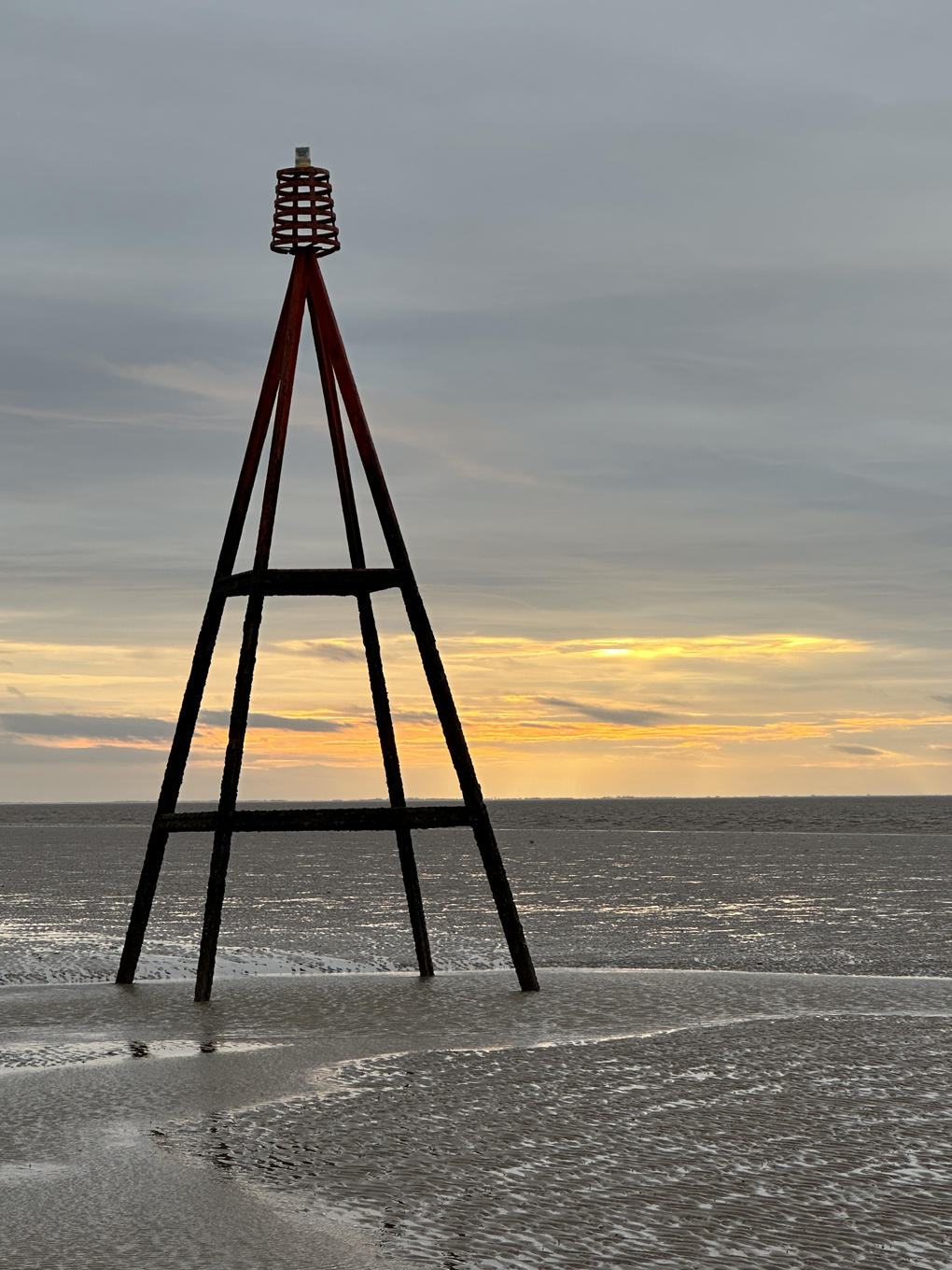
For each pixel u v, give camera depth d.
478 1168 9.66
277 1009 17.67
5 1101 12.08
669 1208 8.68
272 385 20.44
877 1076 12.78
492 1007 17.61
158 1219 8.56
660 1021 16.28
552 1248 7.96
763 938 27.17
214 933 18.78
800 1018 16.34
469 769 19.45
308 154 20.53
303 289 20.36
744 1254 7.81
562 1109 11.48
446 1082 12.70
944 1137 10.40
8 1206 8.86
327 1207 8.77
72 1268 7.66
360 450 20.11
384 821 19.09
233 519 20.36
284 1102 11.92
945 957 23.45
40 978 21.64
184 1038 15.52
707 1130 10.70
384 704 22.02
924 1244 7.95
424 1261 7.77
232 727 19.00
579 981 20.09
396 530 19.81
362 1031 15.87
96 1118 11.37
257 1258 7.82
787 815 170.75
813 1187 9.12
